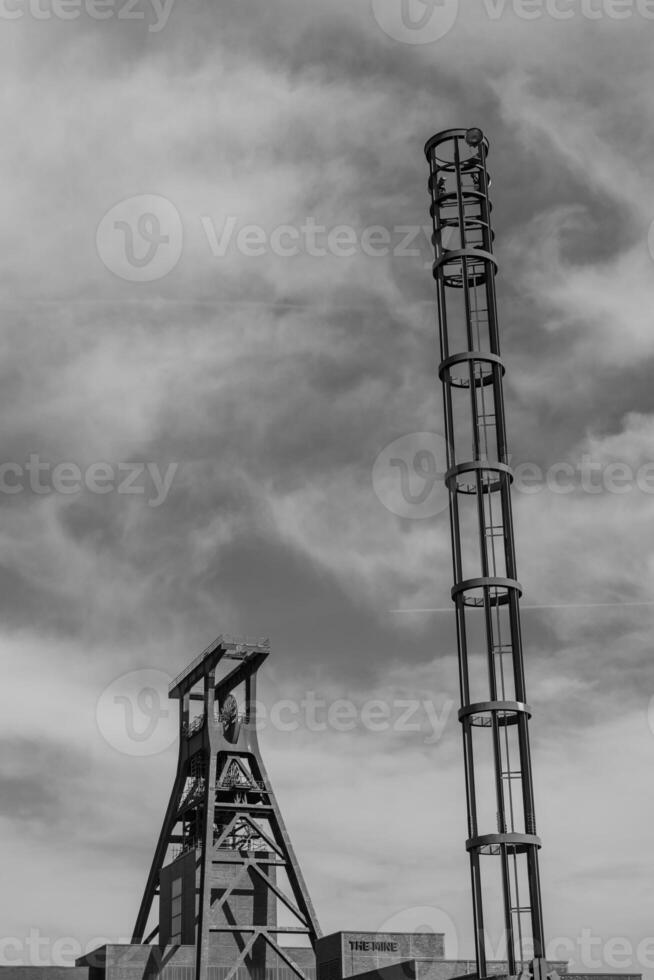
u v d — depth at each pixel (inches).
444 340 2984.7
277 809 3772.1
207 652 3868.1
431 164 3115.2
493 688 2719.0
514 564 2819.9
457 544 2832.2
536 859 2623.0
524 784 2672.2
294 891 3740.2
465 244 3021.7
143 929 3860.7
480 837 2618.1
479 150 3083.2
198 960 3491.6
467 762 2699.3
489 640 2751.0
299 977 3631.9
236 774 3846.0
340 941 3560.5
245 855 3757.4
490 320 2992.1
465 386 2974.9
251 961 3688.5
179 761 3981.3
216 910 3590.1
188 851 3745.1
